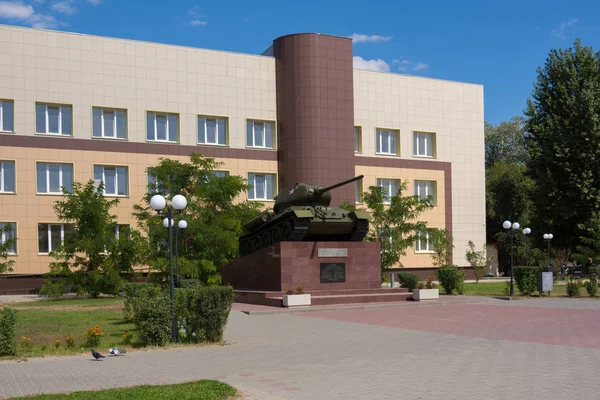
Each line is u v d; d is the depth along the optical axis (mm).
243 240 32719
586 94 44625
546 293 30500
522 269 29859
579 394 8859
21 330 16953
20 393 9258
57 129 38250
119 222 39312
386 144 48375
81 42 38781
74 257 33094
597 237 37688
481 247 51344
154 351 13391
